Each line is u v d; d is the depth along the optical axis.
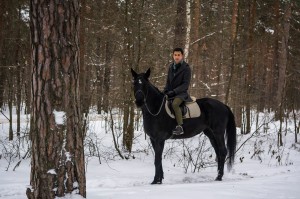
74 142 4.17
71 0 4.13
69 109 4.13
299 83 19.53
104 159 9.59
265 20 20.11
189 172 8.54
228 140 8.17
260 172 8.62
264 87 23.58
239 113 17.52
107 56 13.65
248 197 4.81
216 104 8.09
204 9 17.05
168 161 9.69
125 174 7.91
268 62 25.86
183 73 7.37
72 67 4.17
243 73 17.06
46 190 4.02
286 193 5.13
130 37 10.31
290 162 10.24
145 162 9.50
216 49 16.17
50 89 4.05
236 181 6.96
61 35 4.07
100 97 13.34
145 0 10.34
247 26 17.14
